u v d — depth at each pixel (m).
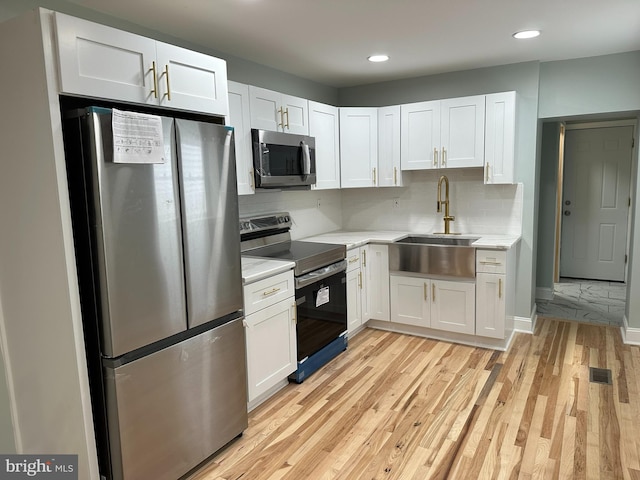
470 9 2.49
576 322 4.16
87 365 1.78
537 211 4.18
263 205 3.60
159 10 2.40
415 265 3.71
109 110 1.66
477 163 3.70
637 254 3.50
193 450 2.11
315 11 2.46
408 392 2.86
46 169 1.63
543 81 3.73
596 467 2.08
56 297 1.72
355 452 2.25
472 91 3.91
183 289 1.99
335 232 4.49
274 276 2.69
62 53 1.59
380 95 4.34
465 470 2.09
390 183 4.09
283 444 2.34
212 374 2.18
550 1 2.41
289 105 3.35
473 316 3.53
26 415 1.94
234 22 2.61
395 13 2.52
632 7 2.51
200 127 2.03
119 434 1.79
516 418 2.51
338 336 3.46
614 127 5.41
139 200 1.78
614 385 2.87
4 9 1.98
